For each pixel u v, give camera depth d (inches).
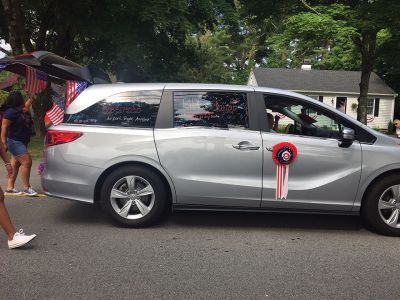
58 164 217.6
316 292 152.0
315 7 639.8
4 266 170.1
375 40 754.8
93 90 223.9
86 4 545.0
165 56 677.3
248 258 183.0
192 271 168.1
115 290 150.9
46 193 222.5
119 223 219.0
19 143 280.8
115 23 551.5
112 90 222.4
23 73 277.6
